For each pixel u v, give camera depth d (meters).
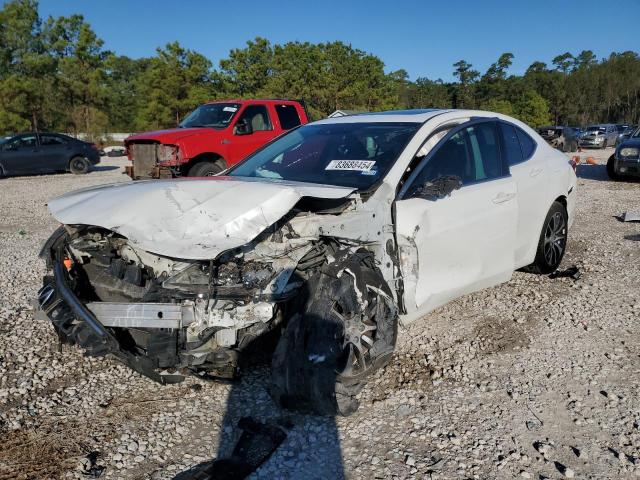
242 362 3.09
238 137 11.13
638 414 3.29
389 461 2.86
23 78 42.34
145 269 3.23
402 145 4.02
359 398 3.49
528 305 5.05
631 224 8.70
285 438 3.04
